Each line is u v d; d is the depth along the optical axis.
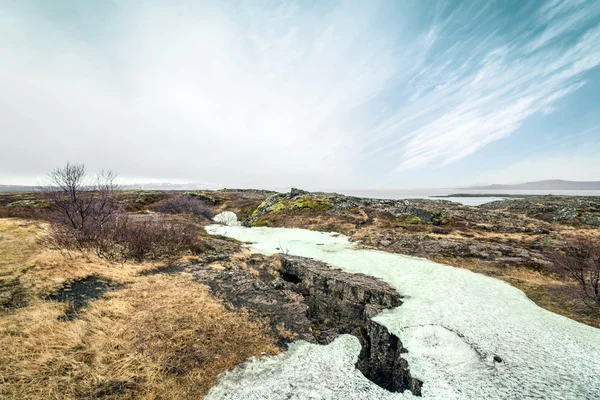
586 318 12.10
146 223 23.88
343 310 14.31
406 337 10.77
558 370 8.58
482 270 18.66
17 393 6.44
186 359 8.56
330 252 23.98
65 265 14.10
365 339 11.10
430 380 8.37
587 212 36.91
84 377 7.24
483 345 10.02
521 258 19.75
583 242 19.75
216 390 7.58
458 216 36.56
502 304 13.41
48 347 8.01
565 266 15.66
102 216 23.58
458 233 28.38
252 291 14.63
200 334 9.84
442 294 14.65
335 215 39.19
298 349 9.98
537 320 11.82
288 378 8.30
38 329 8.74
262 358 9.16
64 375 7.20
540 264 18.59
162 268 16.88
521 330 11.01
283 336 10.73
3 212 31.91
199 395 7.35
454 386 8.08
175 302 11.80
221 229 35.81
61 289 11.99
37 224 22.97
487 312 12.57
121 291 12.41
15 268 13.02
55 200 21.56
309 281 17.58
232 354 9.14
